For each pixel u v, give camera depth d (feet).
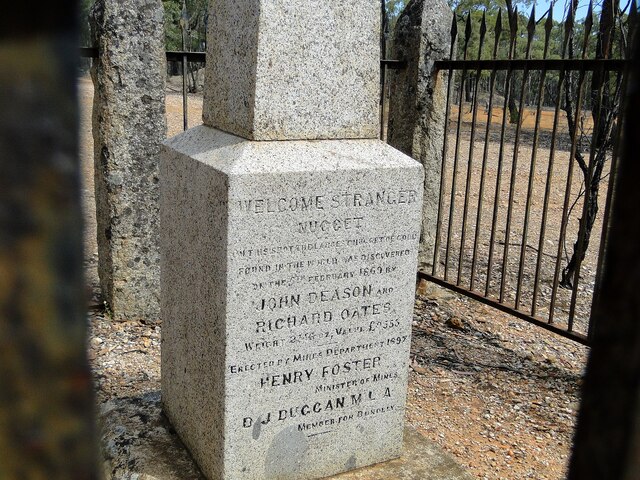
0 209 2.58
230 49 8.54
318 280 8.39
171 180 9.38
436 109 17.03
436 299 18.01
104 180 14.46
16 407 2.79
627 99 1.94
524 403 12.84
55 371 2.81
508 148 47.42
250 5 8.00
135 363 13.58
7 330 2.71
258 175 7.70
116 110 13.98
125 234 14.75
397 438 9.57
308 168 7.98
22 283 2.67
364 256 8.62
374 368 9.13
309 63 8.15
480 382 13.64
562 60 12.86
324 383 8.82
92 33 13.85
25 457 2.79
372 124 8.75
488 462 10.82
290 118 8.14
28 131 2.52
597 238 25.72
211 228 8.13
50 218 2.64
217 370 8.33
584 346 15.47
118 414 10.52
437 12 16.58
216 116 9.04
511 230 26.09
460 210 29.25
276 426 8.63
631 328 2.02
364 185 8.37
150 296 15.30
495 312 17.28
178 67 50.85
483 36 14.97
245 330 8.11
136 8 13.58
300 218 8.06
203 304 8.59
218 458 8.54
